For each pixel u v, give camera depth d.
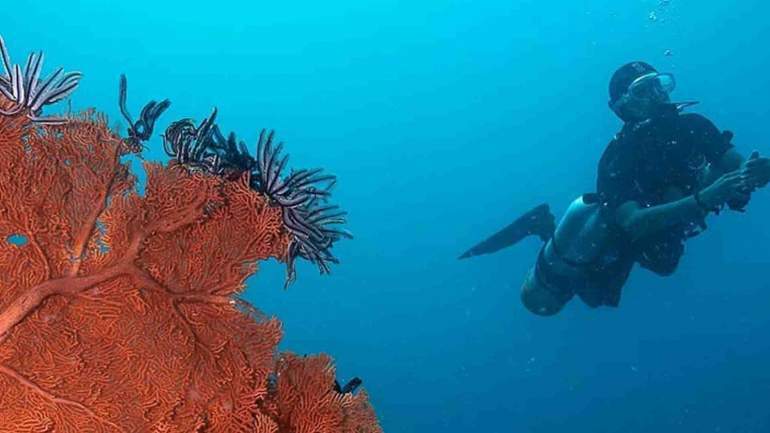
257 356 2.87
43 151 2.54
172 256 2.72
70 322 2.46
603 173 9.64
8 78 2.46
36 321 2.41
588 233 10.13
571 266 10.79
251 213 2.91
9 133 2.46
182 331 2.66
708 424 28.06
